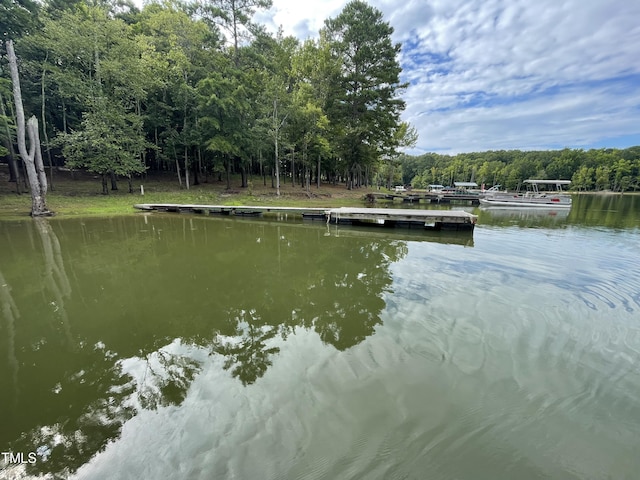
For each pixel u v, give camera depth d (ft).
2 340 11.43
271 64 65.87
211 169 85.10
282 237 32.30
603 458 6.63
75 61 52.13
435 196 87.30
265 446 6.73
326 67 68.03
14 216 40.04
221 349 10.80
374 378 9.09
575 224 43.60
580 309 14.35
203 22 63.72
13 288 16.72
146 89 58.80
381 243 29.63
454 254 25.07
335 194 77.00
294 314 13.71
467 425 7.41
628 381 9.23
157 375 9.36
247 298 15.55
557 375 9.45
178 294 16.03
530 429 7.35
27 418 7.65
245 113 63.93
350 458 6.46
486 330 12.20
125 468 6.30
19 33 51.62
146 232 33.22
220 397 8.32
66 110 64.23
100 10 51.34
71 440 7.00
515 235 34.45
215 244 28.25
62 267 20.52
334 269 20.74
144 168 59.06
